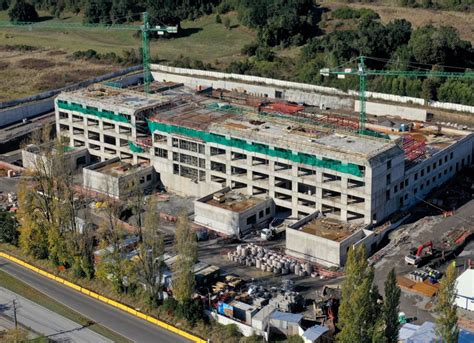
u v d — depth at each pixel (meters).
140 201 159.75
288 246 165.75
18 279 159.38
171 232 178.25
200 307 138.88
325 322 133.62
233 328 134.75
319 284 151.62
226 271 158.88
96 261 159.38
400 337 125.56
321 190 173.88
